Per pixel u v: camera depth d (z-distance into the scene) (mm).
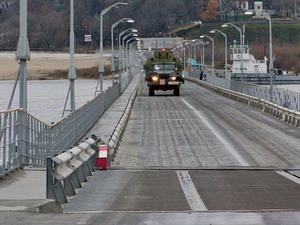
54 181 31688
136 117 104625
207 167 52938
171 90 176125
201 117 103938
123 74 196375
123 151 65875
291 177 45625
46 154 53594
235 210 29797
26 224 24500
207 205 32000
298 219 26297
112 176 46156
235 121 97188
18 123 44688
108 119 97312
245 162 57312
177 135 79812
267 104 112062
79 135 73875
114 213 28547
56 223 24922
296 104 96062
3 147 40094
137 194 36375
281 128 87188
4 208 27562
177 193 36875
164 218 26797
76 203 32625
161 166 54469
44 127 52938
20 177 40844
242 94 138250
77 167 38469
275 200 33750
